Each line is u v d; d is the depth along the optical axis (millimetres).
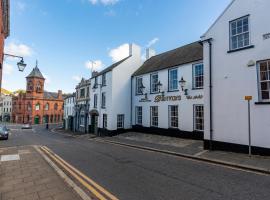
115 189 5711
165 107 18828
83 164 8883
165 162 9156
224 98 11172
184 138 16578
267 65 9695
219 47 11602
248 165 7949
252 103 9977
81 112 34219
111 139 19516
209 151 11117
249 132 9344
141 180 6512
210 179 6551
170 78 18719
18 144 17750
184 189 5680
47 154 11648
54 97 78188
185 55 18578
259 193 5363
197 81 16156
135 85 23750
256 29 10070
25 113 70688
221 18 11625
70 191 5508
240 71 10562
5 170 7824
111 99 23078
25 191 5535
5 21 15781
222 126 11172
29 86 71062
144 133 21281
